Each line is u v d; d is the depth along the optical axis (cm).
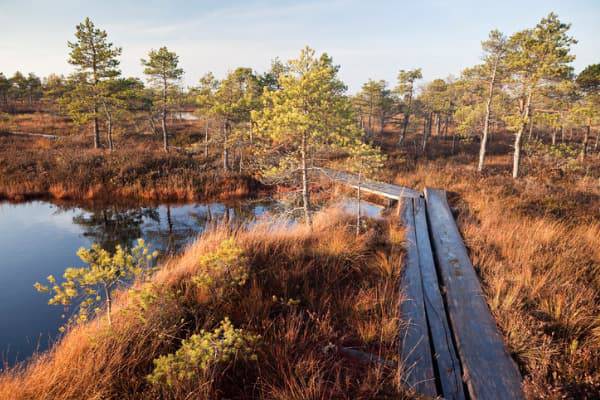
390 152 2669
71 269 325
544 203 925
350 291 476
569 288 443
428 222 884
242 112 1773
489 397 284
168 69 2247
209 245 628
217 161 1942
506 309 406
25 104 4978
